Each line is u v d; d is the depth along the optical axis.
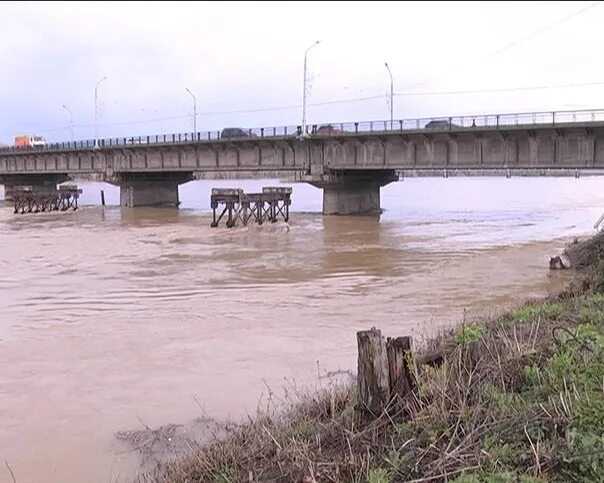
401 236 36.50
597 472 4.80
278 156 54.38
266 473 5.89
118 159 67.50
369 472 5.29
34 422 8.84
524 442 5.51
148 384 10.43
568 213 55.66
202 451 6.88
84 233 39.75
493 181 163.25
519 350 7.55
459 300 17.53
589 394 5.96
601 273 16.05
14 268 25.12
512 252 28.34
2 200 92.00
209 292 19.55
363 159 49.19
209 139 58.69
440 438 5.74
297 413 7.75
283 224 43.72
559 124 37.88
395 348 6.85
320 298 18.31
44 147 81.25
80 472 7.29
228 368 11.25
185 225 44.88
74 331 14.40
